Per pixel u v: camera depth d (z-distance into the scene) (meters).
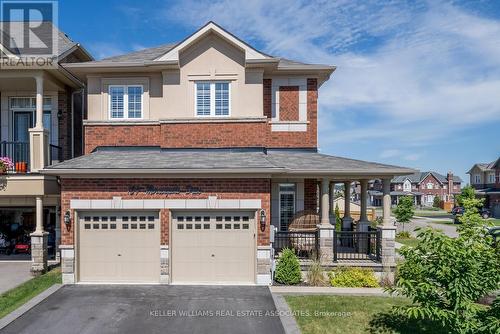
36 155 12.83
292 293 10.02
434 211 66.25
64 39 15.80
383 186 12.01
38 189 12.49
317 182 15.49
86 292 10.05
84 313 8.53
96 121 13.73
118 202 10.90
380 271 11.38
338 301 9.37
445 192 89.81
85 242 11.03
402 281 6.62
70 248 10.84
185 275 11.04
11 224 15.39
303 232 12.25
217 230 11.12
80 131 16.67
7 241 14.90
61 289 10.30
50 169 10.55
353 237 14.05
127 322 8.03
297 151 14.50
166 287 10.56
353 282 10.75
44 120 15.45
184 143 13.46
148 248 11.04
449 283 6.29
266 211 10.98
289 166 11.96
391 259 11.49
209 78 13.66
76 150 16.23
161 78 14.03
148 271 11.02
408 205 29.91
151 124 13.73
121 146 13.70
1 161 12.65
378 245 11.86
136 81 14.00
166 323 7.98
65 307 8.90
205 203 10.98
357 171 11.59
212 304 9.16
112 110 14.02
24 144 14.67
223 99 13.77
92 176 10.92
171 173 10.80
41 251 11.96
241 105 13.65
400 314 8.38
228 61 13.71
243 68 13.70
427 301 6.45
